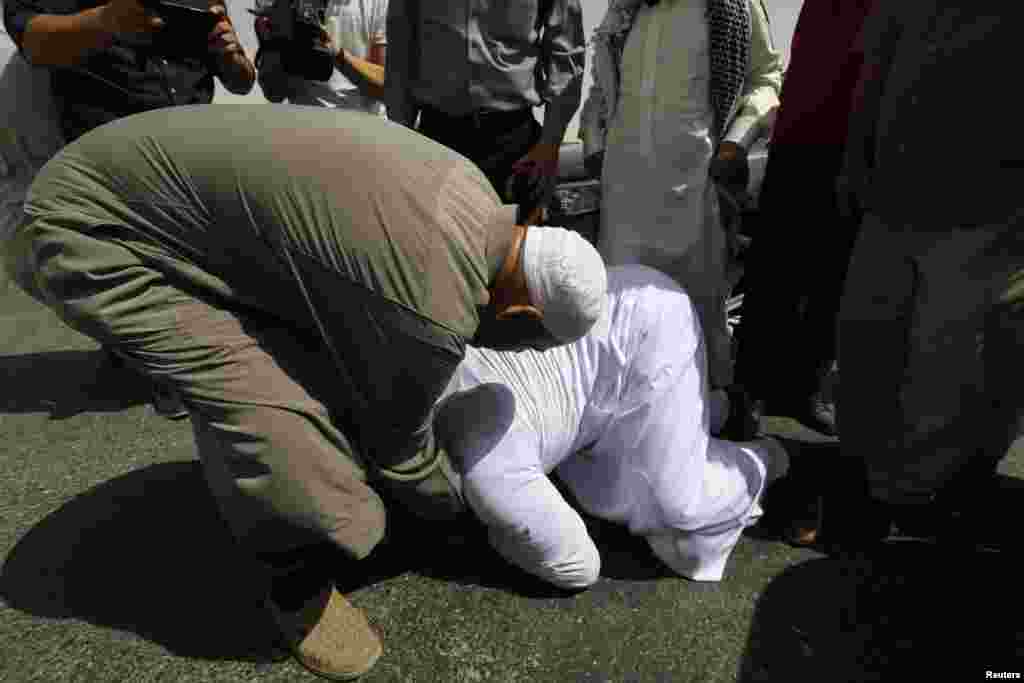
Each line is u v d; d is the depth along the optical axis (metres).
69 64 2.13
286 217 1.29
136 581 1.78
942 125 1.61
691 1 2.08
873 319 1.86
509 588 1.80
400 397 1.45
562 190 2.95
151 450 2.41
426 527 2.02
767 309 2.32
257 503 1.38
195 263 1.39
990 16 1.50
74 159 1.37
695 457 1.84
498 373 1.80
